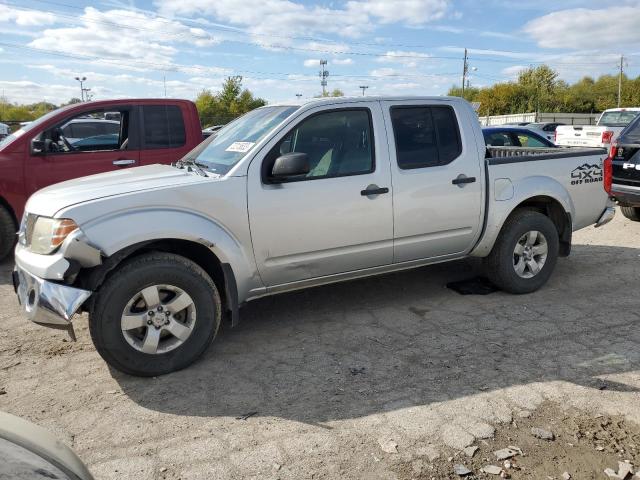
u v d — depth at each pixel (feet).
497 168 16.53
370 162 14.73
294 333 14.83
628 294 17.52
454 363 12.85
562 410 10.77
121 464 9.31
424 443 9.78
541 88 250.37
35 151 21.95
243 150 13.74
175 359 12.50
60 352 13.89
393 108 15.24
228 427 10.38
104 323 11.69
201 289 12.59
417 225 15.43
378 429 10.20
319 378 12.25
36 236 12.16
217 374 12.55
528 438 9.89
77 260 11.47
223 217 12.87
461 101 16.39
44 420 10.72
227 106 191.83
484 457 9.39
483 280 18.95
